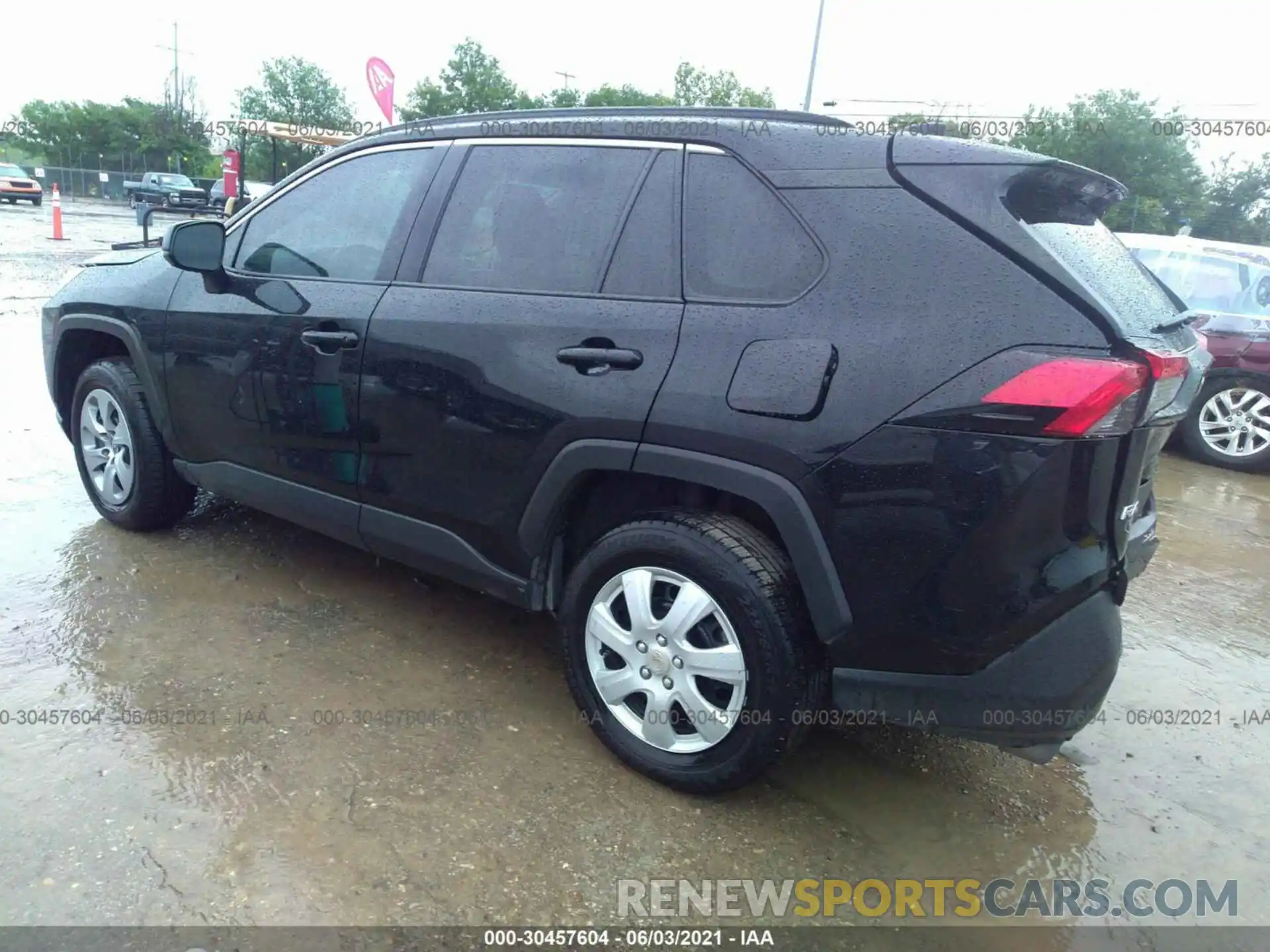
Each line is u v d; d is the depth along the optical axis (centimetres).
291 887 225
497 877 234
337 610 367
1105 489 220
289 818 248
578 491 281
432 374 296
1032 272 219
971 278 223
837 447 229
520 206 296
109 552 400
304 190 356
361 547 340
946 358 220
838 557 233
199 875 226
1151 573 490
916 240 230
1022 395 212
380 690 313
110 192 4606
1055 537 219
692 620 255
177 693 301
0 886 218
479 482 292
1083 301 215
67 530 421
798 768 291
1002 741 237
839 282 236
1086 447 212
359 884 228
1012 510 216
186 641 334
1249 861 264
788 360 235
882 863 252
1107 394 208
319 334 322
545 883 234
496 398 282
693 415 246
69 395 446
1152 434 232
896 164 238
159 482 405
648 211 270
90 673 309
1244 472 735
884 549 228
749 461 240
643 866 243
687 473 249
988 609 223
